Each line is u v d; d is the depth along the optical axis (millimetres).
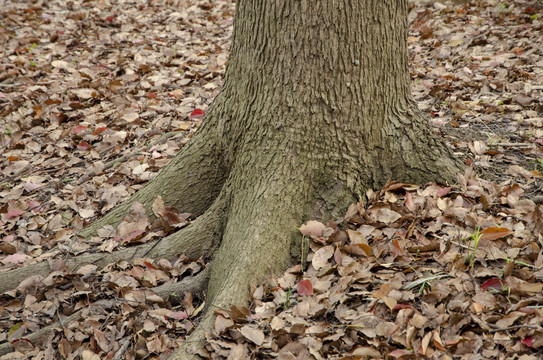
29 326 2904
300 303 2512
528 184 3070
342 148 2912
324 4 2719
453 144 3516
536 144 3480
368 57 2840
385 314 2369
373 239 2771
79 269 3092
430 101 4426
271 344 2348
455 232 2701
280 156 2918
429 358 2123
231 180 3115
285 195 2883
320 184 2934
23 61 6414
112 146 4543
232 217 3010
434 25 6516
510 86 4398
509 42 5531
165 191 3346
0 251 3479
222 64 6039
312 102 2861
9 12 7906
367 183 2992
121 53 6582
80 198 3926
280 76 2871
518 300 2289
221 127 3197
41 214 3832
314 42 2777
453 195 2943
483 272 2441
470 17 6527
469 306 2309
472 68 5031
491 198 2887
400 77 3053
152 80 5719
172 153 4223
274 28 2818
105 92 5516
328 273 2658
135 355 2602
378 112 2961
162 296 2939
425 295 2379
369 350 2188
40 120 5090
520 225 2688
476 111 4086
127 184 3986
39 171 4391
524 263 2430
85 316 2885
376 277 2582
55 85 5727
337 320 2428
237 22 3037
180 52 6527
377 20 2814
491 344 2141
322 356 2264
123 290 2943
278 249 2803
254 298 2643
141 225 3285
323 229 2824
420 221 2844
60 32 7281
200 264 3105
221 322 2498
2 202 4055
